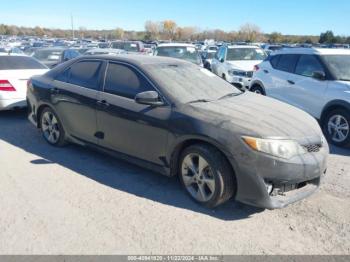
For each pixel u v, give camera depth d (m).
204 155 3.67
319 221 3.53
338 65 6.75
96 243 3.13
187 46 13.41
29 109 6.15
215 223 3.48
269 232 3.34
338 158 5.53
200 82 4.64
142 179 4.48
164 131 3.98
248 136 3.45
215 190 3.63
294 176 3.48
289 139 3.53
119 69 4.69
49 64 13.61
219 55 13.18
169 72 4.53
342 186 4.38
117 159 5.17
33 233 3.27
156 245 3.11
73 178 4.48
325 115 6.54
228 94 4.66
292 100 7.41
